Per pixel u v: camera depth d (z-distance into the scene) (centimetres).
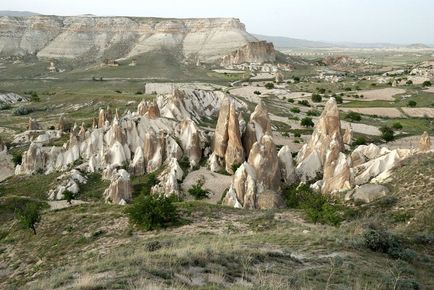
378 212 4341
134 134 8225
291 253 2659
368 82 19425
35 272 3528
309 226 3919
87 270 2130
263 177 6281
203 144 8138
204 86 18888
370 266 2544
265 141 6506
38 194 7050
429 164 4888
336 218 4091
